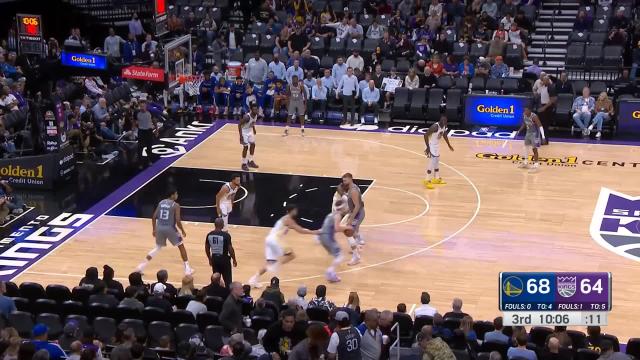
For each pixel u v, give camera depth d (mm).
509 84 33219
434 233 23719
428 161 28969
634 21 36125
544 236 23531
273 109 33625
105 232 23859
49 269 21688
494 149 30078
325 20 37062
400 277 21344
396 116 33281
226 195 23031
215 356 15320
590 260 22172
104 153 29828
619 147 30266
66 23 38938
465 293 20547
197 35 37531
